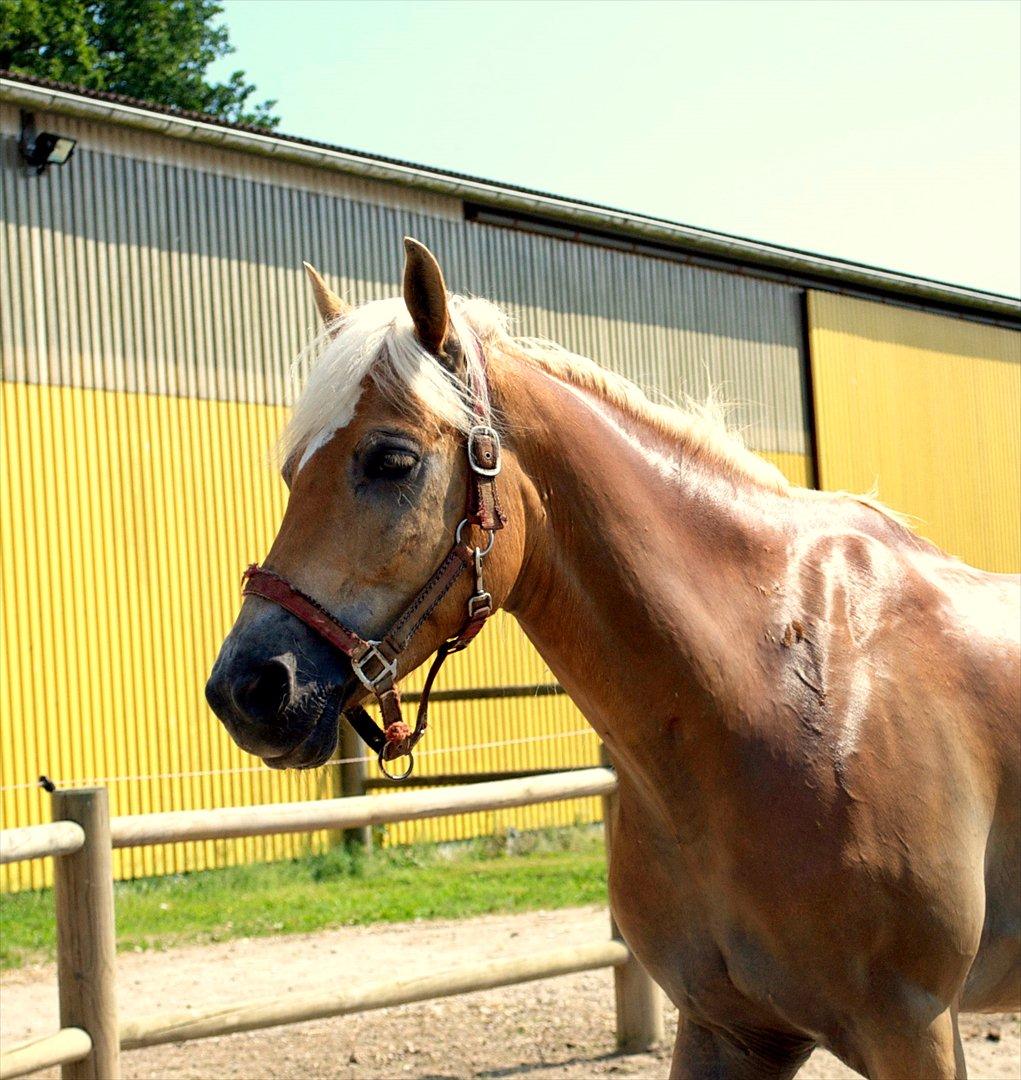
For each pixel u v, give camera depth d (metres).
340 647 2.15
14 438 9.05
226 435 10.21
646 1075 4.48
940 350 16.94
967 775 2.45
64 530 9.23
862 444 15.59
